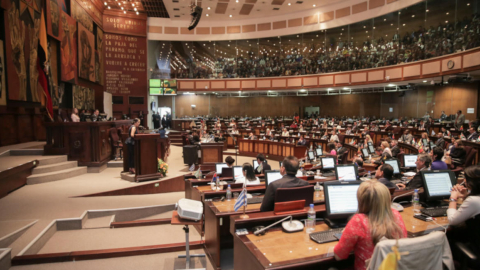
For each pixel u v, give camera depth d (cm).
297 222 315
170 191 816
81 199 650
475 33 1276
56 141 900
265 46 2348
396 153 927
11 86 923
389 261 125
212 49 2409
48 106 1077
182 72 2406
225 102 2723
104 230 545
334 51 2109
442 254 200
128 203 644
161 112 2664
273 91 2439
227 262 422
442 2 1489
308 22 2103
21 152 877
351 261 274
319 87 2117
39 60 1080
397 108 2248
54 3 1214
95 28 1772
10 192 678
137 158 783
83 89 1523
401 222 238
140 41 2102
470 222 275
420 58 1595
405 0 1625
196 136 1310
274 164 1379
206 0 1917
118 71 2017
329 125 2081
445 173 421
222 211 407
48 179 783
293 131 1925
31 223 499
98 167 914
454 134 1362
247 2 1962
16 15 945
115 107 2009
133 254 456
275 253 254
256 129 2194
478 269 263
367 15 1844
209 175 697
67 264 424
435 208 376
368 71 1869
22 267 412
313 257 246
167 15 2216
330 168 722
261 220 317
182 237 524
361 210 237
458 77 1436
